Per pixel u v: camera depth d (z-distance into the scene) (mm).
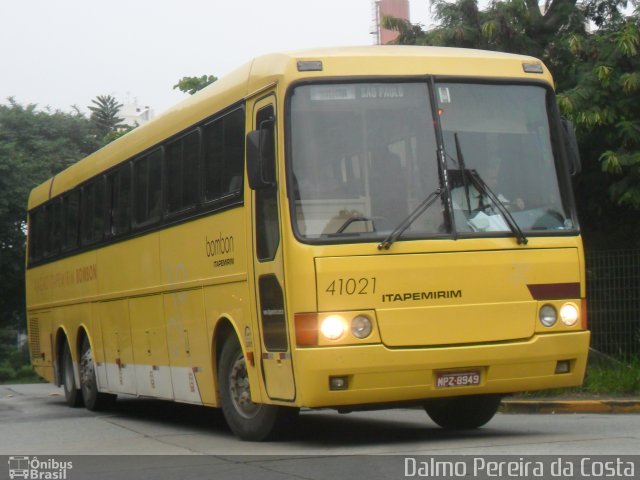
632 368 15406
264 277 10047
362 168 9711
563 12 19609
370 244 9469
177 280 12492
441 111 9984
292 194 9555
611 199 17609
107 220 15391
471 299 9664
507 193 10031
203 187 11703
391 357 9383
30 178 50781
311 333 9312
